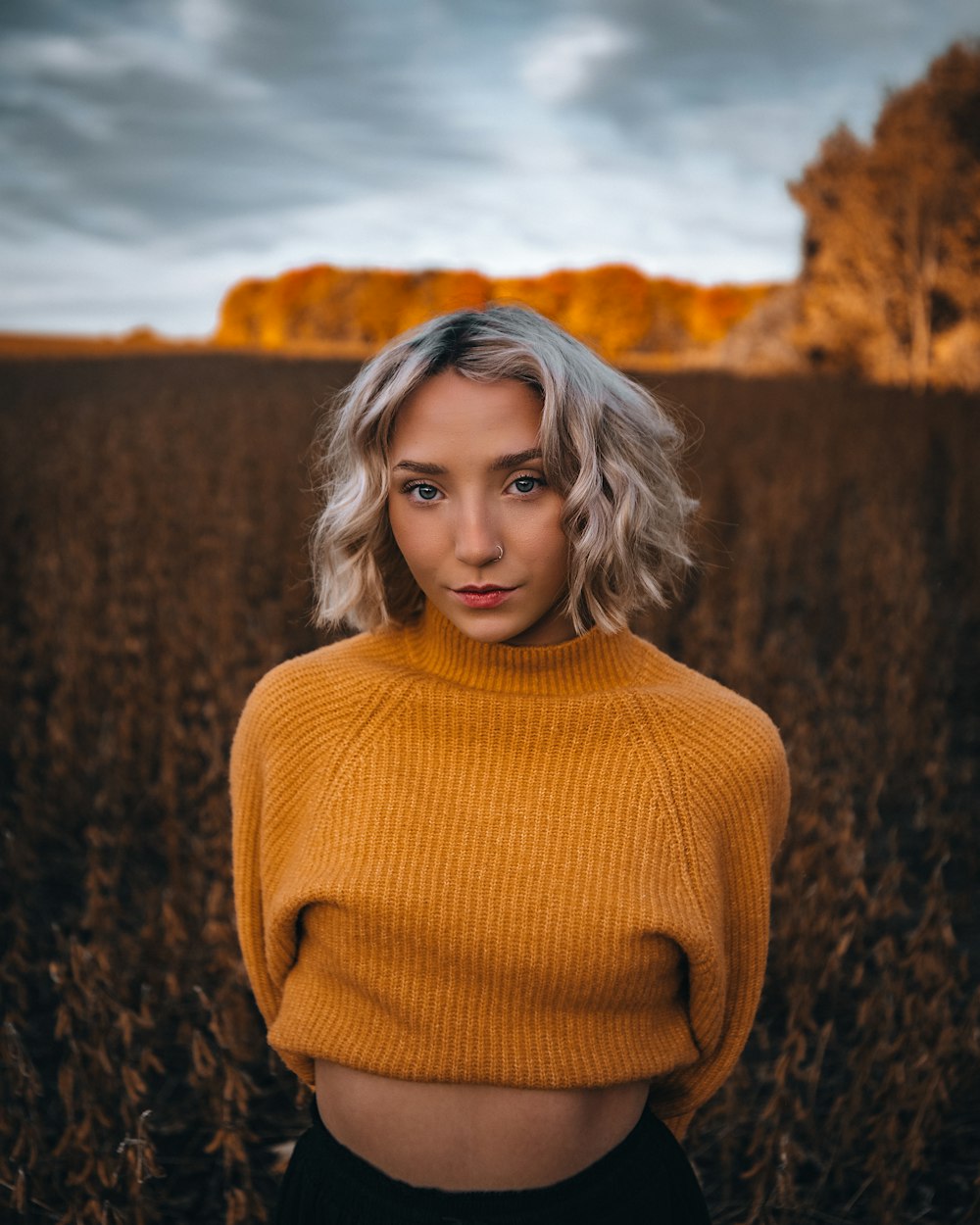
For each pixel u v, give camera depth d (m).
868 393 15.66
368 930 1.02
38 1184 1.86
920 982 2.42
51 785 3.36
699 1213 1.16
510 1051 1.01
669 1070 1.08
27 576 5.34
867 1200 2.00
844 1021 2.52
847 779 3.26
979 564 5.79
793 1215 1.87
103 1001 1.96
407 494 1.00
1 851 2.99
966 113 18.94
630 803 1.02
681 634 4.78
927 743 3.67
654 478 1.08
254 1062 2.36
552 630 1.11
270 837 1.12
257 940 1.22
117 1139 2.03
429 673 1.11
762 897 1.10
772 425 10.94
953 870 3.24
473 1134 1.03
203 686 3.86
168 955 2.56
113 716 3.75
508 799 1.02
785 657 4.35
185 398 14.55
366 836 1.02
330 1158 1.08
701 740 1.05
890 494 7.22
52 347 50.09
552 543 0.98
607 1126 1.06
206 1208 1.98
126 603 4.95
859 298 20.28
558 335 1.01
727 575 5.43
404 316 65.06
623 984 1.00
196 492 6.65
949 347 19.69
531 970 0.99
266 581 5.44
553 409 0.93
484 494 0.96
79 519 6.06
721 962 1.06
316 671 1.13
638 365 27.38
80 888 3.07
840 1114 2.10
